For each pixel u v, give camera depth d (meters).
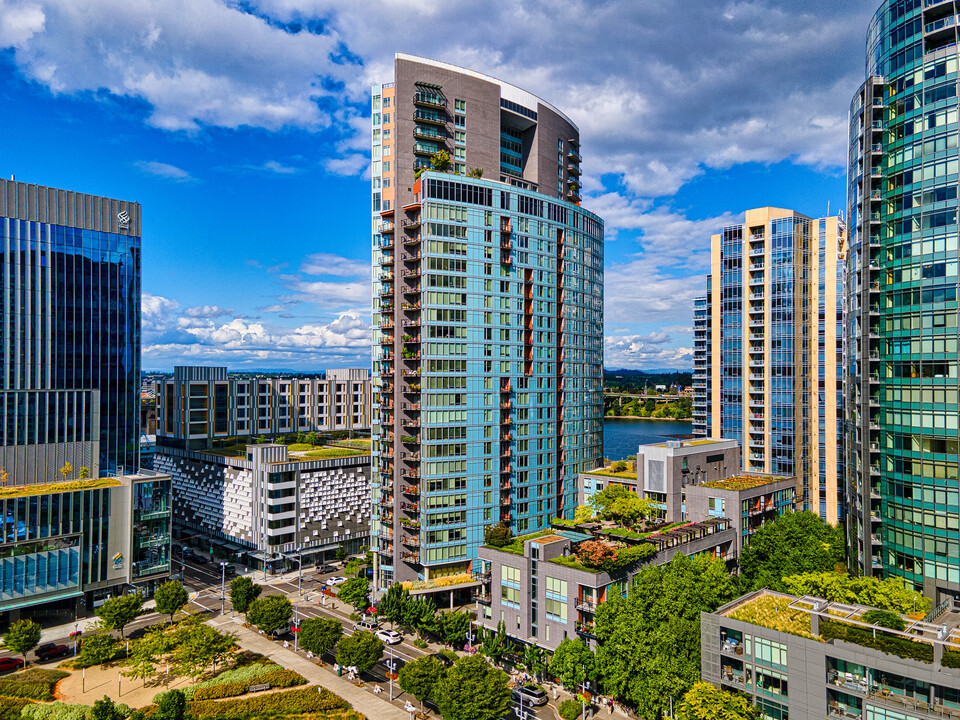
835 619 61.94
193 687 85.25
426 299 117.06
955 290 80.19
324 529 148.00
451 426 118.69
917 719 53.69
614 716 77.69
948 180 81.44
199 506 163.50
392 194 127.31
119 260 137.62
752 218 157.25
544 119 151.62
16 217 123.94
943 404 80.75
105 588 116.75
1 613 104.94
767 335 153.75
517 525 128.38
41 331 126.12
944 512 80.31
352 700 83.06
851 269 100.38
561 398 139.12
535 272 133.38
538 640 91.12
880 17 91.56
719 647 67.19
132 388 138.50
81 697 83.00
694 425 186.75
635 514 109.94
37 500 107.94
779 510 125.38
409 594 109.06
